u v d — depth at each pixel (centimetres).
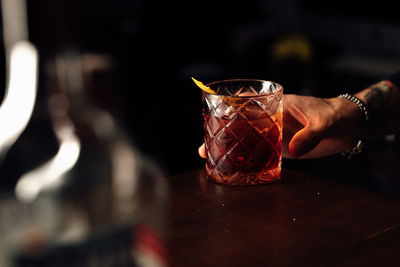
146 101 206
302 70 217
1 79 135
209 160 58
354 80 198
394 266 41
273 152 57
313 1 252
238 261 42
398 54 221
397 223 48
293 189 56
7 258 24
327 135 65
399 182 110
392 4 219
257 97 55
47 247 23
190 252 44
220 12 264
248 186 57
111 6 251
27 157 26
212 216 50
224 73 243
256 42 254
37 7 22
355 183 113
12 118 27
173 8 253
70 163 26
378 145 123
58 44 23
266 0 274
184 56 249
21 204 25
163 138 175
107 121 28
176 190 57
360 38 233
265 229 47
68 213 25
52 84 25
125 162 27
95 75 34
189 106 205
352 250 43
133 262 24
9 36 24
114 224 25
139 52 238
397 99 74
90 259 24
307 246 44
